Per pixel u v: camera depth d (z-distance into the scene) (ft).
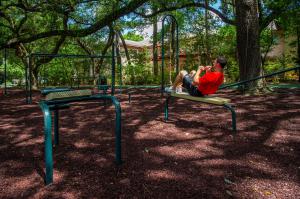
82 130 16.48
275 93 32.48
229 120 18.04
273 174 9.59
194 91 16.43
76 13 64.59
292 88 42.22
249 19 31.68
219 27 79.41
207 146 12.79
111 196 8.27
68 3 41.73
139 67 84.43
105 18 41.73
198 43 84.33
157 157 11.48
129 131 16.01
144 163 10.84
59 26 60.70
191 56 87.61
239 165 10.44
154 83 79.56
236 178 9.32
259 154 11.59
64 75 62.90
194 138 14.15
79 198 8.18
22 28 61.11
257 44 31.99
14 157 11.84
